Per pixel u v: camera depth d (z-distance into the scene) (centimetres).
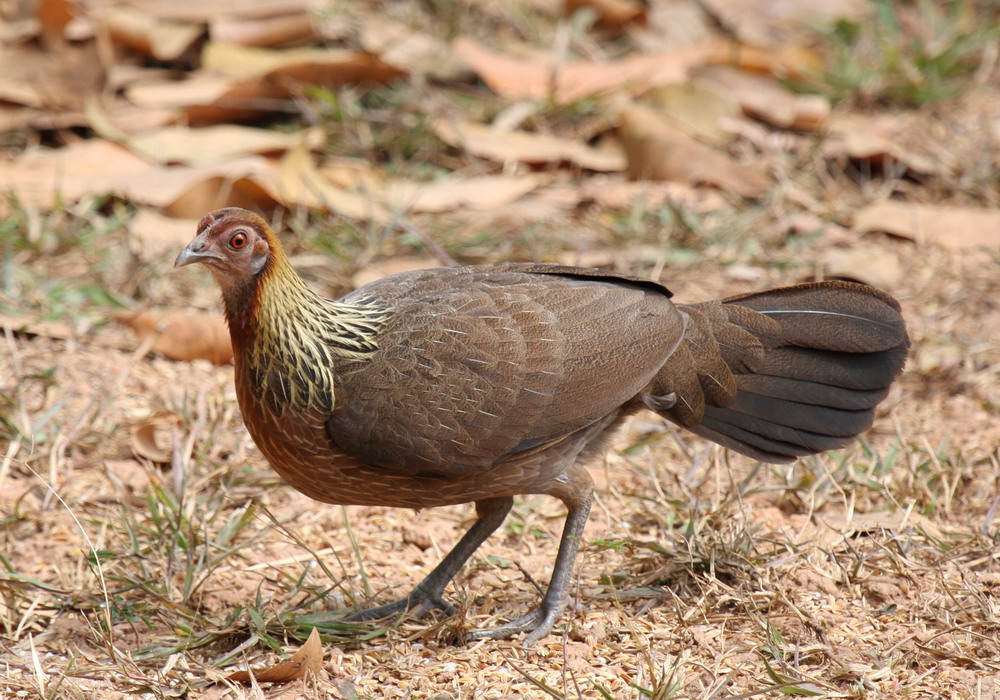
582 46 1830
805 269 1330
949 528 931
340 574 905
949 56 1762
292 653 787
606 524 959
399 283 862
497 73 1689
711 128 1579
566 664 745
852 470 994
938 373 1163
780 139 1589
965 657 754
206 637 793
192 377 1150
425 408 783
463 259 1319
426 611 848
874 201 1470
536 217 1398
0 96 1530
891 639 786
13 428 1025
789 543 884
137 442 1026
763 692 708
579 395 811
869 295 886
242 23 1659
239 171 1370
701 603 819
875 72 1736
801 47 1855
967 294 1279
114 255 1311
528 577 849
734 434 878
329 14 1752
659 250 1358
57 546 915
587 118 1639
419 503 830
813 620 799
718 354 866
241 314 784
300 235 1327
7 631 814
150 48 1625
